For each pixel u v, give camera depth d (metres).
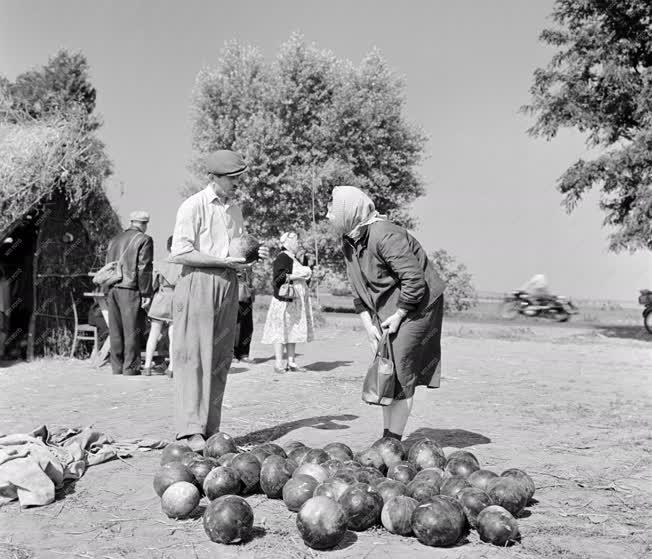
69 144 11.52
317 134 34.88
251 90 36.12
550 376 10.76
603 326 24.12
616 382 10.16
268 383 9.55
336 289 36.44
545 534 3.88
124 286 10.14
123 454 5.50
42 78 30.70
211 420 5.88
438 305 5.39
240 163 5.92
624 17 19.97
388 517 3.88
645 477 5.05
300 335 10.55
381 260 5.21
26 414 7.27
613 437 6.37
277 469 4.43
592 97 20.36
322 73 36.19
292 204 34.53
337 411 7.58
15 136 11.41
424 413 7.57
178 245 5.67
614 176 19.39
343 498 3.96
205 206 5.84
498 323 25.16
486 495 3.96
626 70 19.36
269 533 3.88
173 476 4.33
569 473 5.14
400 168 35.91
